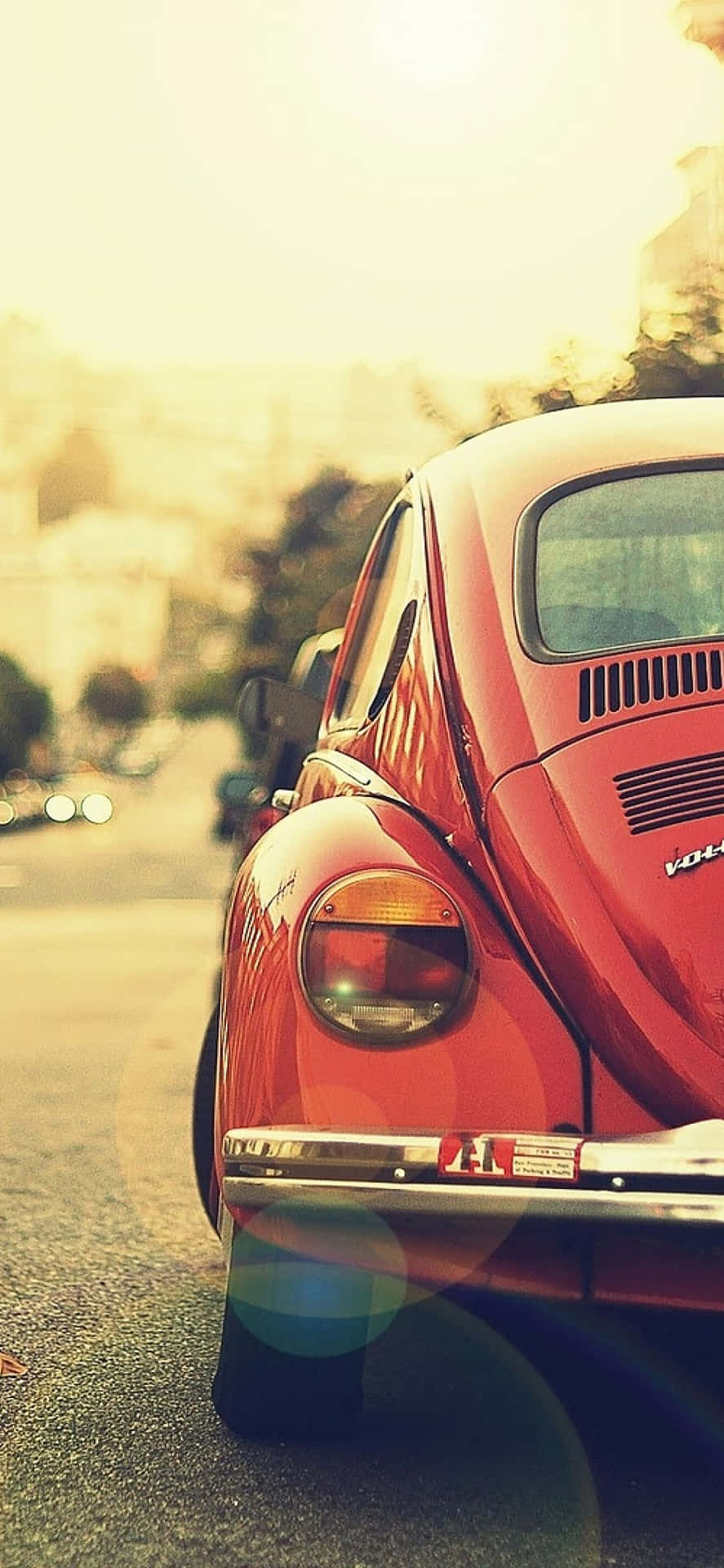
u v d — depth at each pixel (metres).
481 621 4.22
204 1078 5.49
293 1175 3.52
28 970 13.32
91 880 27.06
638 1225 3.40
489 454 4.73
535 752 3.90
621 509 4.43
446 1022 3.60
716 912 3.63
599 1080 3.62
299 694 6.42
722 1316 3.73
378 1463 3.97
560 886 3.70
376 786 4.30
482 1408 4.33
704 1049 3.58
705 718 3.89
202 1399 4.41
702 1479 3.90
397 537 5.14
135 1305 5.19
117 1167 6.83
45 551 165.00
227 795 11.52
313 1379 3.95
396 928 3.62
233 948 3.87
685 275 19.17
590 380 18.73
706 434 4.63
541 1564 3.48
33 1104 8.02
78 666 158.00
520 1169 3.44
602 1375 4.59
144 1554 3.55
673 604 4.26
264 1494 3.82
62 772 109.12
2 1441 4.14
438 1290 3.63
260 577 55.38
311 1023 3.59
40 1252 5.72
